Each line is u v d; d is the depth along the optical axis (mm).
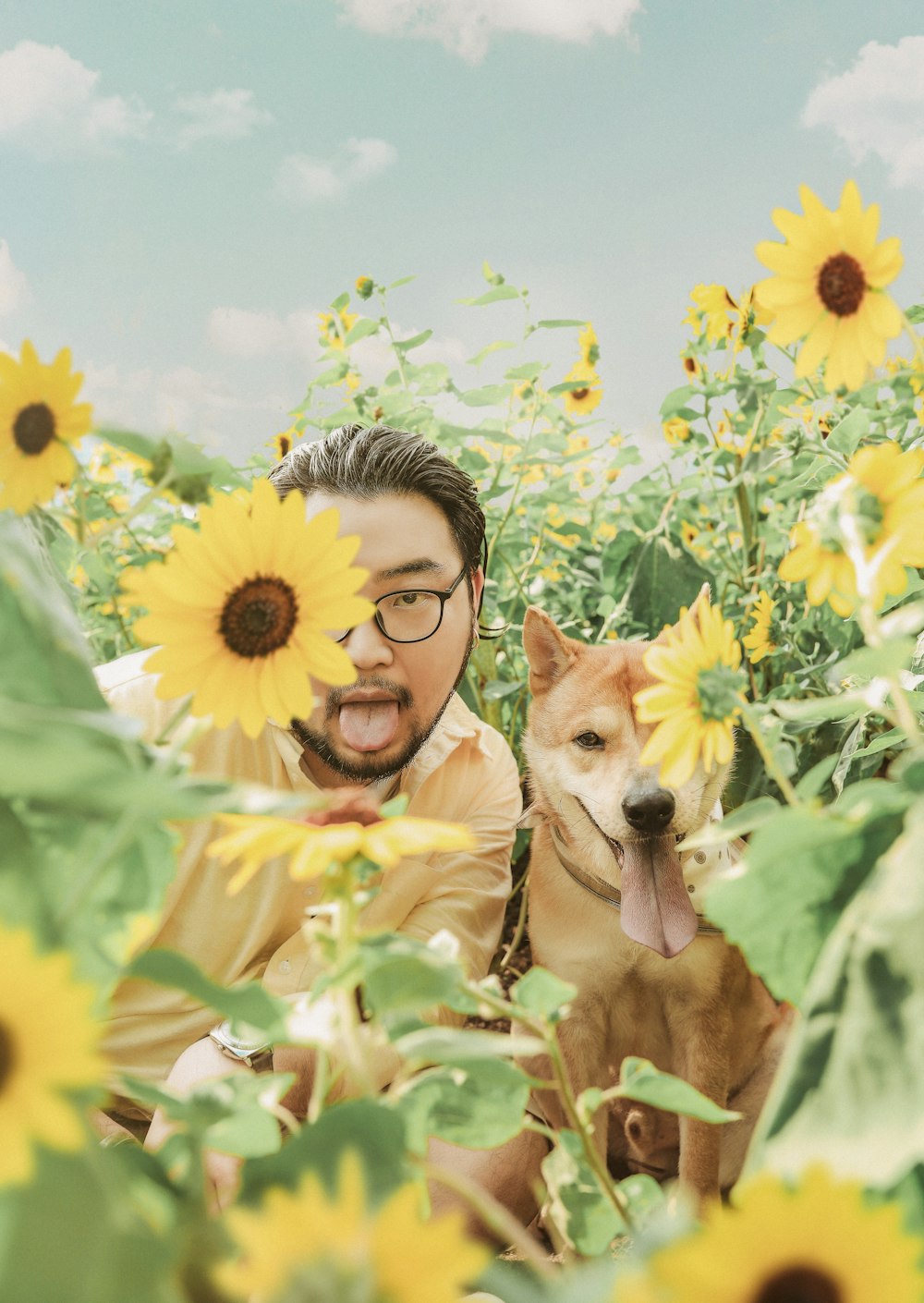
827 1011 665
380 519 2232
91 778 563
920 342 938
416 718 2348
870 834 788
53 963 486
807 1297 500
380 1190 711
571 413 5207
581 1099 926
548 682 3314
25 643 742
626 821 2680
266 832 786
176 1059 2428
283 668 847
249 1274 489
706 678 919
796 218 939
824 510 927
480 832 2883
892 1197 657
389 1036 838
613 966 2875
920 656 1875
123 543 3846
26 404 794
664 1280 492
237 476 1095
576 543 5234
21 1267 527
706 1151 2621
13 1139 472
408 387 4664
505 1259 2211
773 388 4301
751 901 792
